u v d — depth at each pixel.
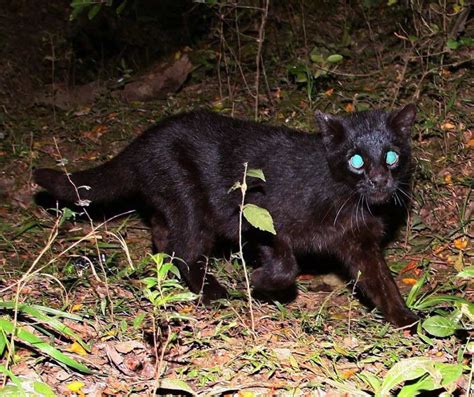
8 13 2.37
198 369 1.07
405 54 1.90
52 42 2.23
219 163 1.40
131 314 1.23
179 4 2.45
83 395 1.01
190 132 1.43
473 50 1.98
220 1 2.04
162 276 1.00
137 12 2.43
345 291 1.44
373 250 1.35
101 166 1.50
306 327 1.21
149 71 2.24
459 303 1.11
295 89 1.99
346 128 1.28
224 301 1.31
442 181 1.65
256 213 1.08
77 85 2.31
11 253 1.56
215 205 1.41
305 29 2.24
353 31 2.23
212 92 2.10
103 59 2.41
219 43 2.24
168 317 1.10
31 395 0.95
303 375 1.07
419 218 1.57
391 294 1.30
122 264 1.53
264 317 1.24
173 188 1.43
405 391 0.94
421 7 1.93
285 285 1.36
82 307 1.23
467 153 1.72
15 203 1.75
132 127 1.97
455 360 1.10
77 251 1.54
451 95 1.83
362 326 1.26
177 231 1.44
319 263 1.56
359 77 2.01
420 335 1.14
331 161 1.29
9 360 1.01
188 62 2.15
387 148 1.26
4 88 2.22
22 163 1.86
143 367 1.08
